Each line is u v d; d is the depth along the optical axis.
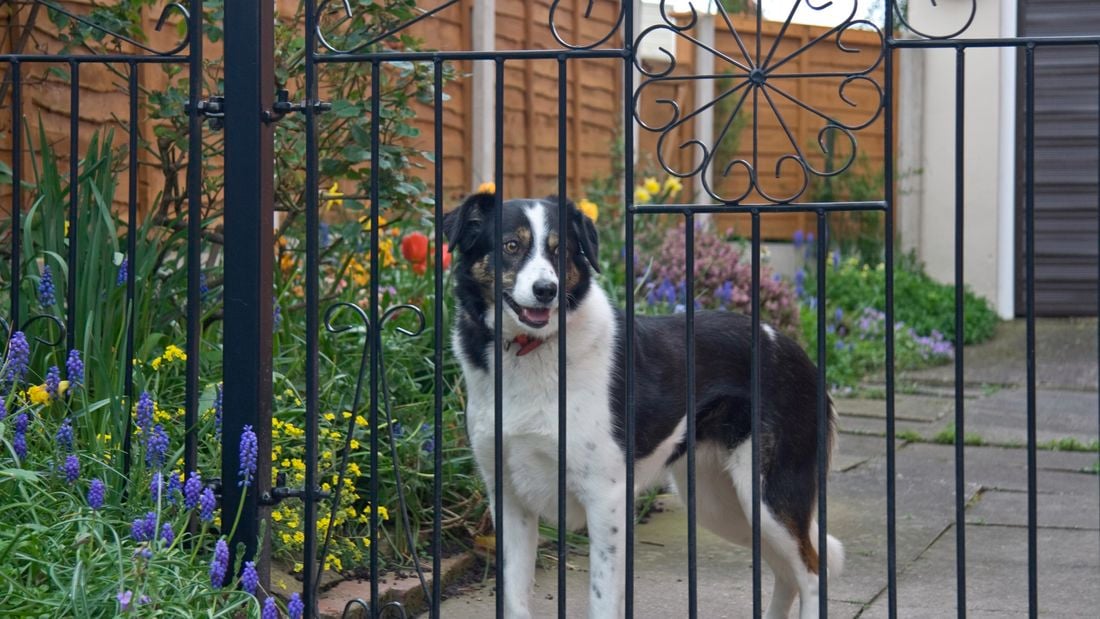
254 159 2.80
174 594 2.67
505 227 3.34
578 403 3.24
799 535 3.54
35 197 4.19
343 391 4.19
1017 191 11.31
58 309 3.58
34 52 4.61
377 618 2.96
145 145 4.29
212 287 4.18
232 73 2.80
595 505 3.25
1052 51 11.16
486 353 3.35
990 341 10.41
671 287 6.70
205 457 3.43
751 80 2.72
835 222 11.89
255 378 2.84
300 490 2.93
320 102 2.91
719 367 3.61
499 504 2.91
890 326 2.73
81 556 2.65
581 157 9.55
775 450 3.56
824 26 11.58
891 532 2.76
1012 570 4.26
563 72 2.79
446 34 7.46
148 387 3.57
